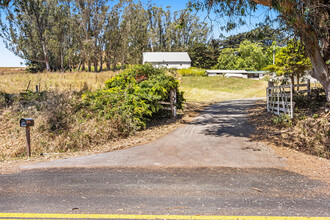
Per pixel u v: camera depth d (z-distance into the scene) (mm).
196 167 5934
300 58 16031
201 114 14844
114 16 58125
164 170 5703
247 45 68625
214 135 9578
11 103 12617
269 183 4828
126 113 10672
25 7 45625
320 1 9469
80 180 5020
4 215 3479
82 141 9039
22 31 48281
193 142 8602
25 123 7629
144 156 6977
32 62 54969
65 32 54125
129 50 72438
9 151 8570
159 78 13094
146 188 4559
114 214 3520
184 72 53625
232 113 14781
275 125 10469
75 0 53188
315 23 9344
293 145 8156
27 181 4992
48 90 15773
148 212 3586
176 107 14266
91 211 3613
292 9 8719
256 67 70625
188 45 90188
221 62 73188
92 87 17969
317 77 11148
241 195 4230
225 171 5621
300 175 5332
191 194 4273
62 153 8109
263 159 6590
